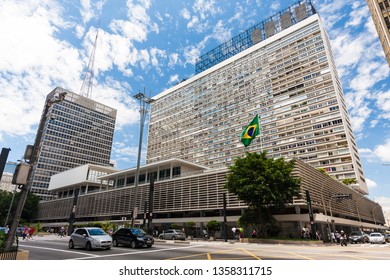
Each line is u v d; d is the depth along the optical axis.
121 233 18.56
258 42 91.19
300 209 36.25
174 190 43.69
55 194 87.12
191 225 38.00
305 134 65.81
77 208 62.84
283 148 68.44
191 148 91.88
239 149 77.12
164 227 44.38
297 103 69.81
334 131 61.44
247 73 85.56
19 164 8.55
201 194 39.62
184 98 105.12
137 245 16.95
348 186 53.84
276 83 76.44
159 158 103.12
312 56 71.19
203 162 85.12
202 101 96.56
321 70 68.25
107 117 141.00
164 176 50.91
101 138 134.50
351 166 57.34
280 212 34.69
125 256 12.52
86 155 125.50
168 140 102.94
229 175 31.53
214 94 93.31
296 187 29.70
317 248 20.72
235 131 80.69
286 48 77.88
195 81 103.75
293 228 32.81
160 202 44.72
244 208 35.03
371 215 72.50
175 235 31.23
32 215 79.94
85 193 67.06
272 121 73.06
